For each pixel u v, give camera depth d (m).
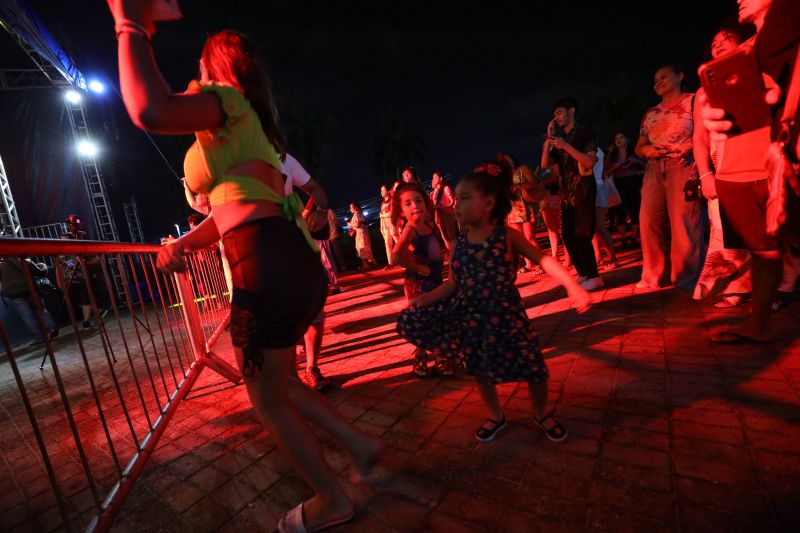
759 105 1.79
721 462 1.79
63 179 13.06
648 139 4.19
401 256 2.96
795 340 2.76
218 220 1.49
